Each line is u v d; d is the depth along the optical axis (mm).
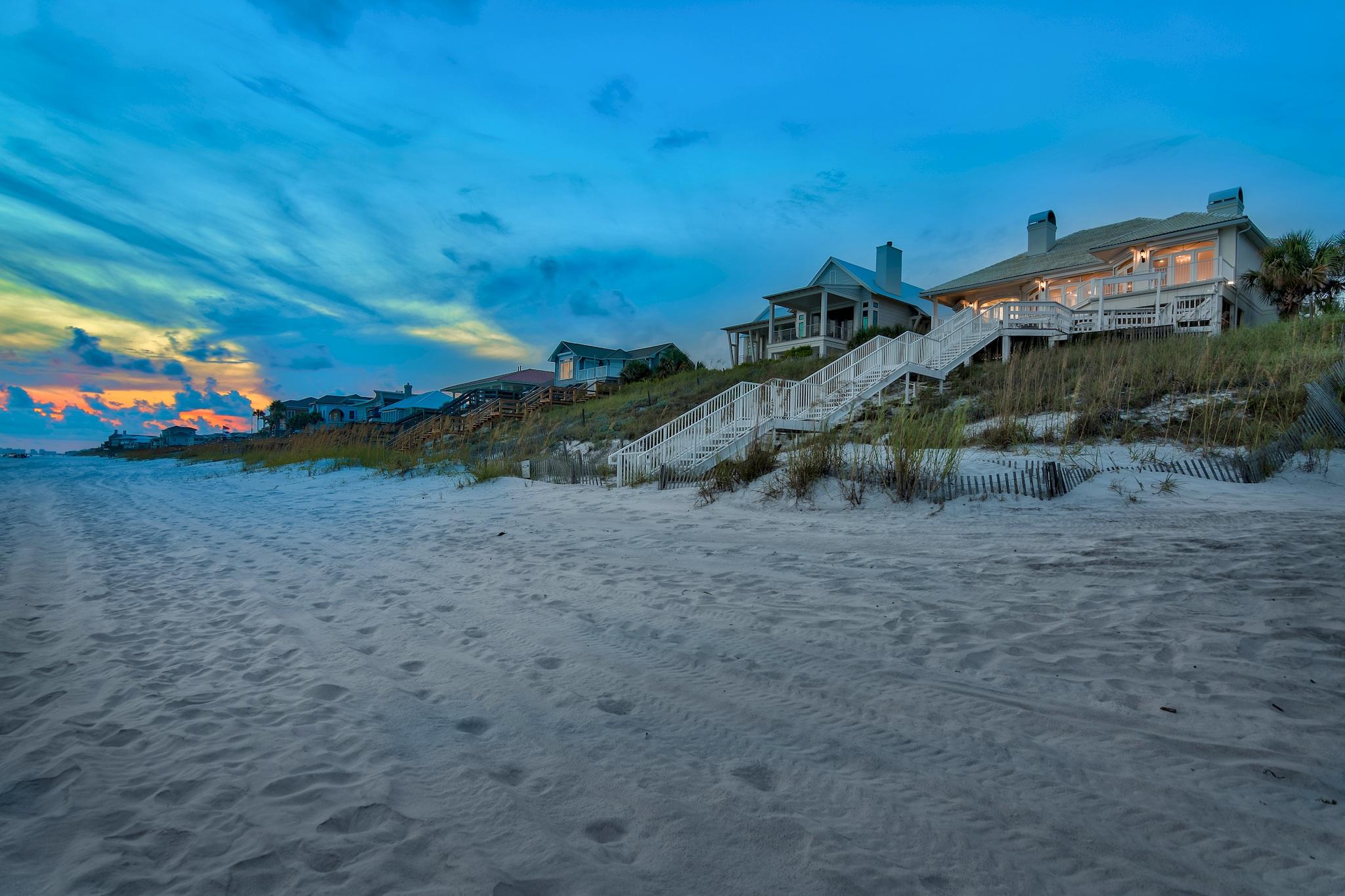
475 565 7348
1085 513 7613
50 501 16734
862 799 2465
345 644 4750
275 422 72688
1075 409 13125
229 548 9094
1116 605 4477
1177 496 8070
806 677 3693
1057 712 3104
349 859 2174
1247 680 3254
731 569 6438
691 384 29719
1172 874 1983
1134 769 2586
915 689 3457
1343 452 9602
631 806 2469
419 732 3207
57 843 2305
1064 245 30984
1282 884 1918
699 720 3225
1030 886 1958
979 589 5133
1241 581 4629
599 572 6648
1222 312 21578
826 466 10344
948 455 9992
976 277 31562
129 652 4648
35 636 5086
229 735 3244
